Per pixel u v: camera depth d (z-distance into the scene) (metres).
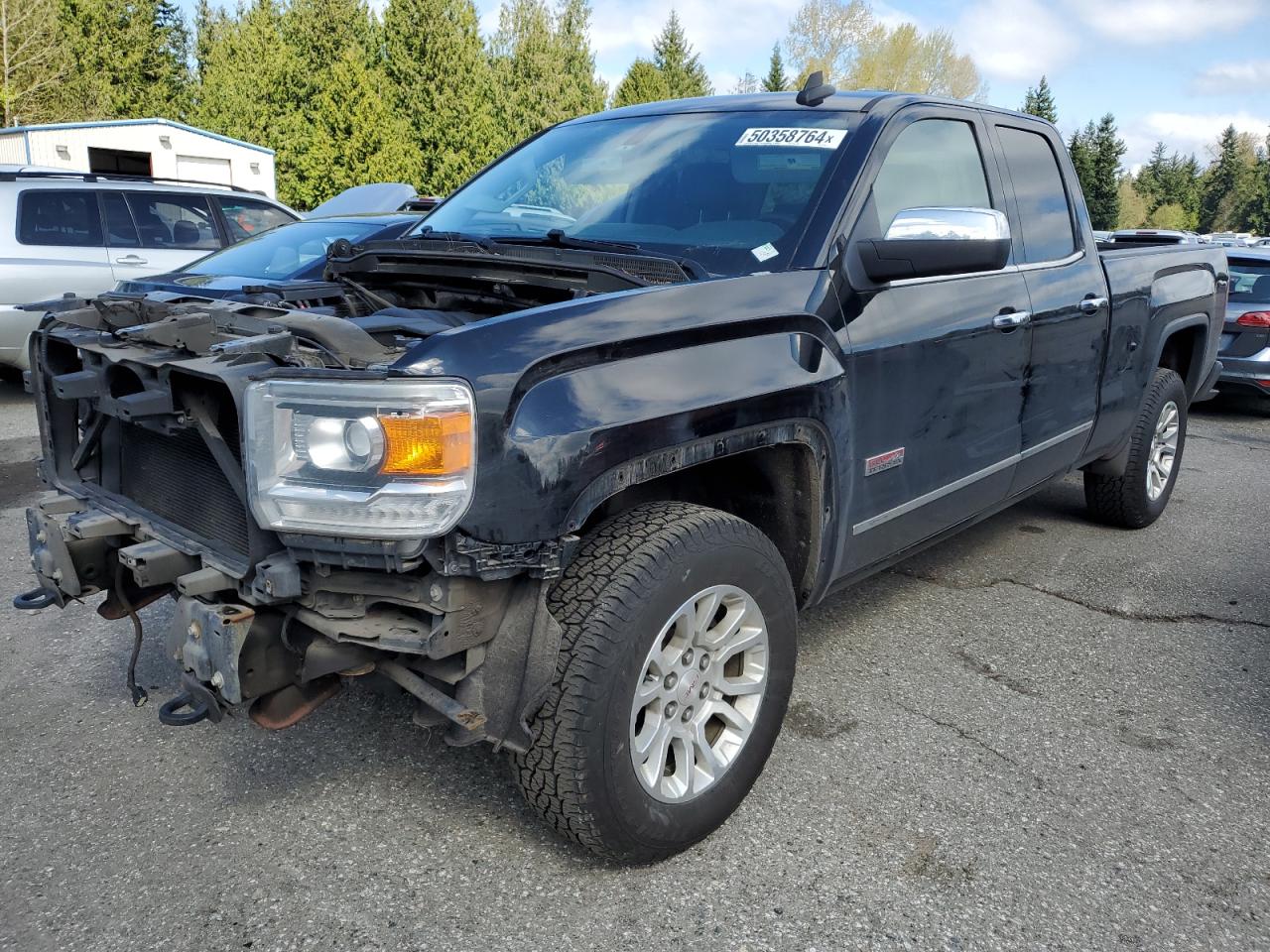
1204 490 6.49
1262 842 2.57
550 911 2.24
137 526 2.46
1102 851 2.51
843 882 2.36
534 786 2.19
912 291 3.03
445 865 2.39
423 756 2.88
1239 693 3.43
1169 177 107.94
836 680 3.44
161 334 2.15
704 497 2.87
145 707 3.14
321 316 2.32
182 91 48.12
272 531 2.02
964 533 5.23
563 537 2.06
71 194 8.32
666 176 3.23
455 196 3.75
